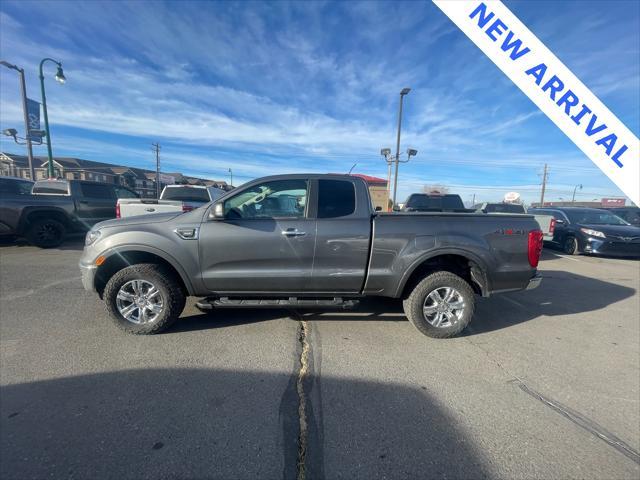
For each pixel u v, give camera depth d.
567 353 3.38
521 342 3.62
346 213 3.57
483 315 4.49
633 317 4.49
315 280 3.55
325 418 2.30
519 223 3.71
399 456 1.99
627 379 2.91
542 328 4.04
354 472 1.87
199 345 3.33
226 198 3.51
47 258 7.16
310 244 3.49
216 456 1.96
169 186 9.20
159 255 3.42
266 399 2.49
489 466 1.93
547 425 2.29
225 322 3.93
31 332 3.54
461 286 3.57
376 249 3.52
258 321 3.99
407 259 3.53
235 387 2.64
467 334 3.82
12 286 5.13
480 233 3.59
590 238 9.47
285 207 3.59
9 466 1.85
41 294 4.76
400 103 18.06
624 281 6.60
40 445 2.00
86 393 2.52
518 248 3.66
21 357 3.03
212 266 3.49
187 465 1.89
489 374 2.94
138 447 2.01
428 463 1.94
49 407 2.35
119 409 2.34
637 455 2.04
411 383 2.76
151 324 3.51
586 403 2.56
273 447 2.03
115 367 2.89
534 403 2.54
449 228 3.57
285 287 3.58
